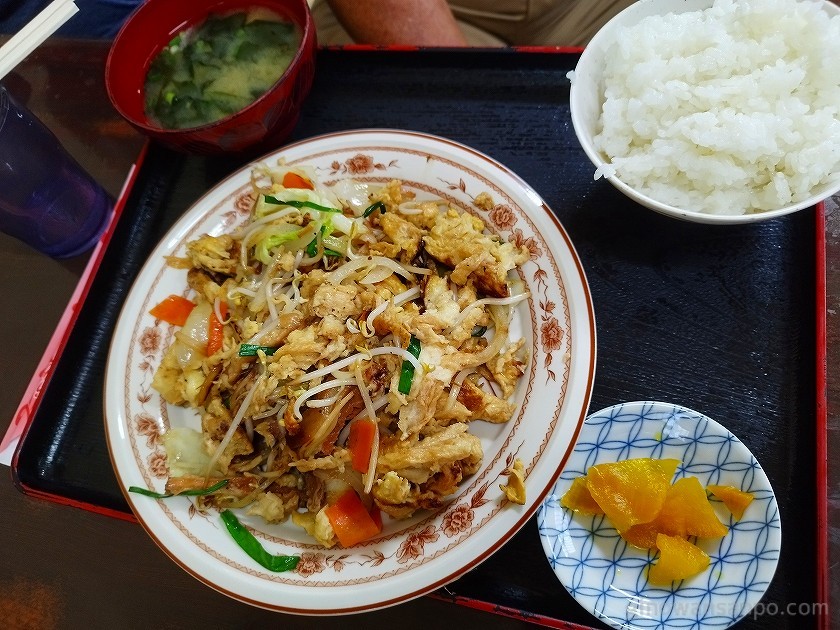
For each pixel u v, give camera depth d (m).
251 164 0.37
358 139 0.37
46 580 0.32
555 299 0.31
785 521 0.27
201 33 0.39
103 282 0.38
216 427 0.31
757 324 0.31
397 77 0.41
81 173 0.40
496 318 0.32
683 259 0.33
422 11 0.45
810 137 0.29
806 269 0.31
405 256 0.34
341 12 0.46
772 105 0.30
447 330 0.32
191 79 0.38
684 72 0.31
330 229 0.34
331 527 0.28
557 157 0.37
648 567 0.27
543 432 0.28
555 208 0.35
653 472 0.28
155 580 0.31
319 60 0.41
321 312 0.32
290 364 0.30
